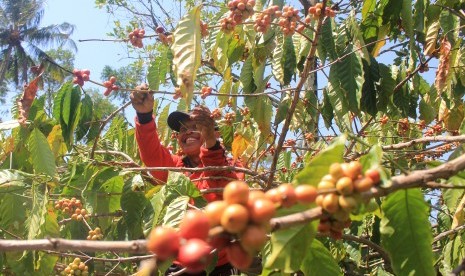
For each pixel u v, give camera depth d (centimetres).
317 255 207
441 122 492
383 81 368
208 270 316
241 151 445
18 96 485
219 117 448
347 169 138
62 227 424
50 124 446
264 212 117
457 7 412
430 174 143
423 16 382
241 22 308
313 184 155
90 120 415
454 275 178
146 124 404
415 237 176
